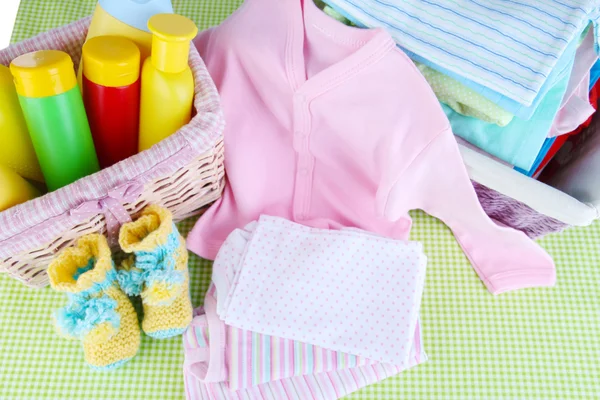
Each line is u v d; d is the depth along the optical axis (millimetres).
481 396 843
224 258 835
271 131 896
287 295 810
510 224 931
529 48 719
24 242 672
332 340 802
